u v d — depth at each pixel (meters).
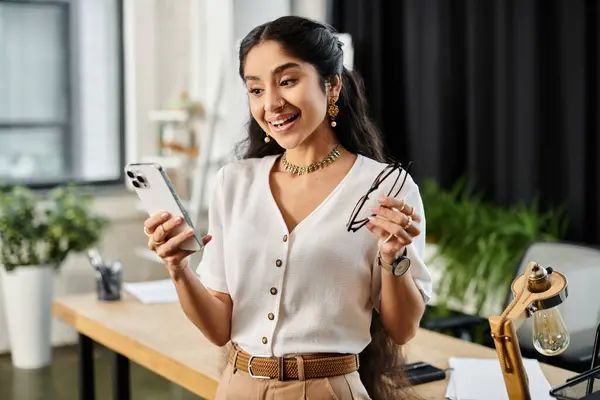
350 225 1.75
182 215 1.77
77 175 5.66
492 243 4.35
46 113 5.55
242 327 1.86
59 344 5.49
